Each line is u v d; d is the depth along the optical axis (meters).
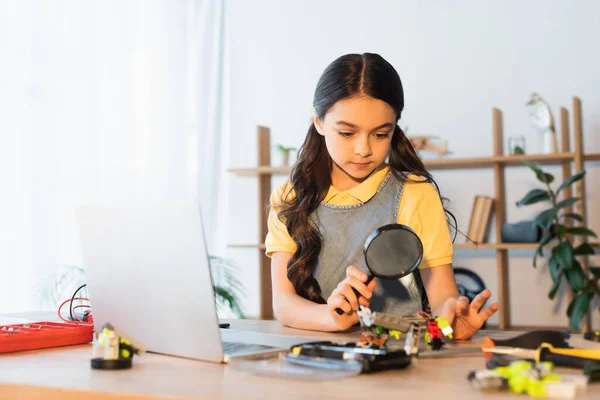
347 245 1.43
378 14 3.88
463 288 3.31
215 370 0.82
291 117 4.04
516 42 3.62
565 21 3.54
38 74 3.20
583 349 0.86
